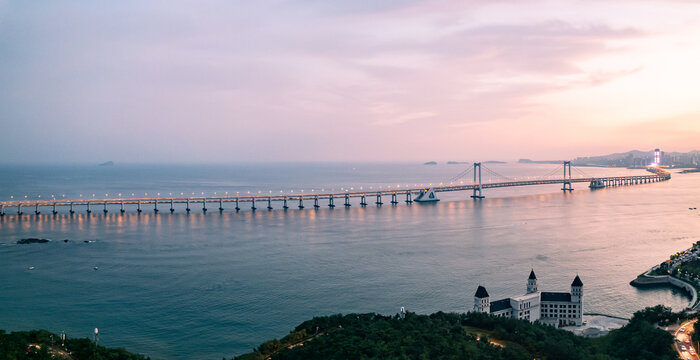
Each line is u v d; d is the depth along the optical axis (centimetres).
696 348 19162
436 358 15438
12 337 16775
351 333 18162
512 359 16212
